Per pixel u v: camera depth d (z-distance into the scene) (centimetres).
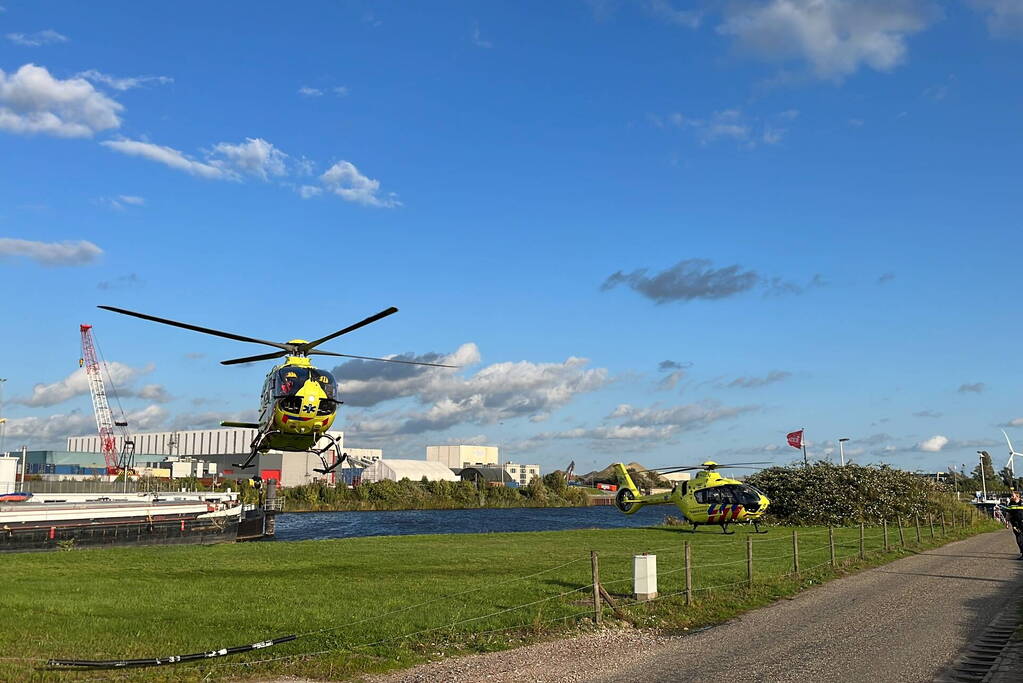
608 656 1277
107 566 2475
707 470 4288
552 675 1152
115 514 4772
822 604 1797
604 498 15825
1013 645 1316
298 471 13812
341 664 1196
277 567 2441
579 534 3928
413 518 9612
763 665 1202
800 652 1294
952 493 5947
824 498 4950
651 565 1786
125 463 13625
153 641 1320
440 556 2783
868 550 2991
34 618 1504
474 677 1140
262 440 2759
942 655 1255
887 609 1712
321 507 12275
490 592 1877
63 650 1244
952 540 3712
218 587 1961
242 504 6347
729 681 1108
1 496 6644
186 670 1159
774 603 1828
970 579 2205
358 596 1823
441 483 14150
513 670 1180
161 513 5141
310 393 2553
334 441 2734
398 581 2097
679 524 4853
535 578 2147
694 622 1588
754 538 3600
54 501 6550
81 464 14250
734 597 1842
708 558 2678
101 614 1566
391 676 1148
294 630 1423
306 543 3359
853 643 1361
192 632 1396
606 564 2484
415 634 1393
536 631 1449
